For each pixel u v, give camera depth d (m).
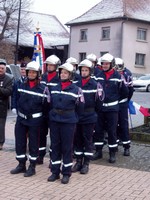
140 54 42.34
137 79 33.69
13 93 7.41
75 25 45.53
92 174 7.45
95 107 7.59
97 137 8.49
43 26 59.81
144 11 42.88
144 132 10.77
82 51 44.81
